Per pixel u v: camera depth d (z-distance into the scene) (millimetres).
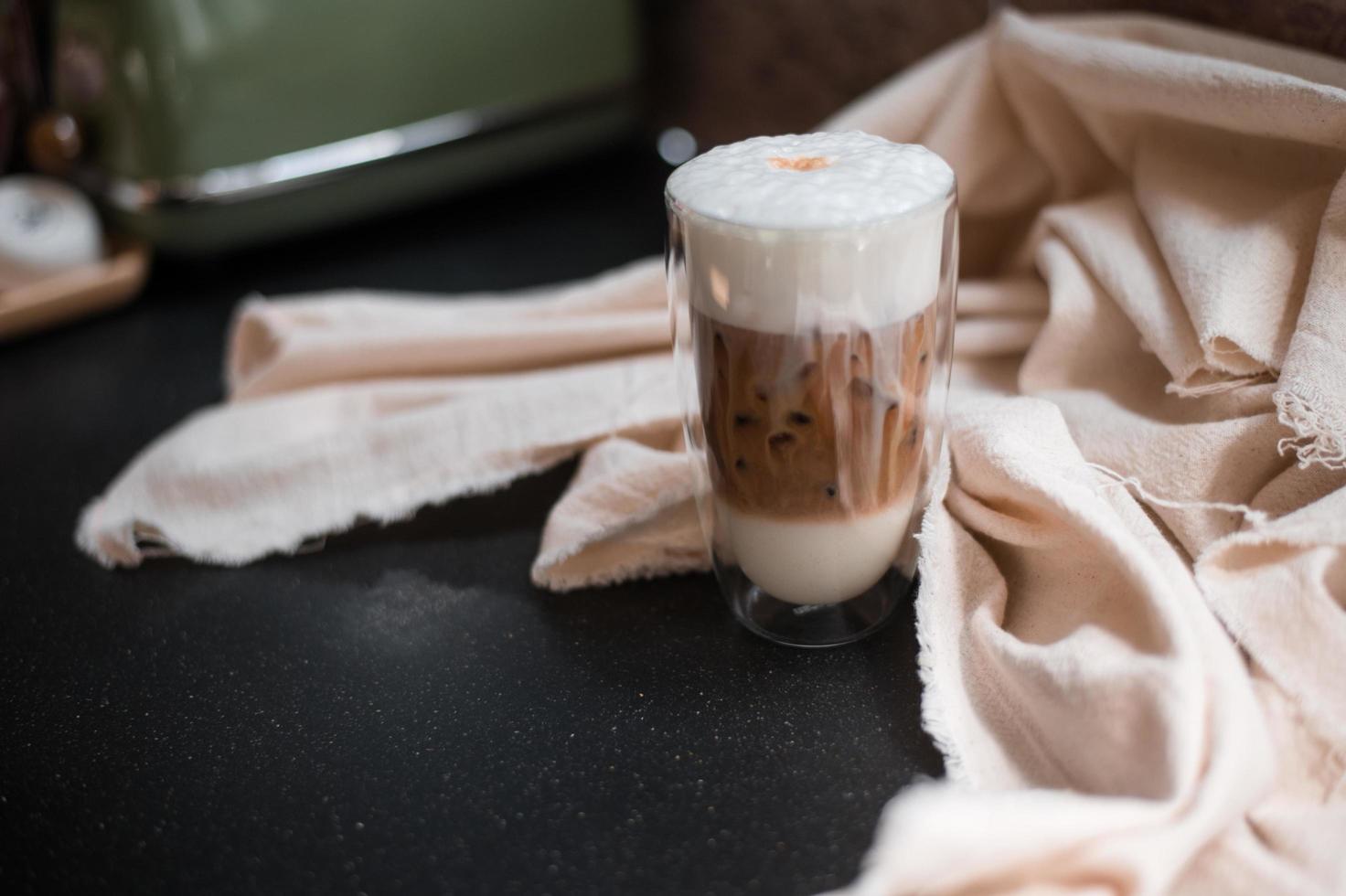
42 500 620
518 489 599
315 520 569
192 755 477
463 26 790
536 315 650
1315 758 422
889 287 439
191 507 582
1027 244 589
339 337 633
